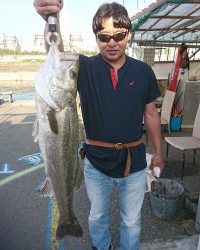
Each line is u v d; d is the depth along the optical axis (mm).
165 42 10266
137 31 9141
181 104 9539
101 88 2748
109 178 3018
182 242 3838
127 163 2873
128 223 3111
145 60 10656
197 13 7203
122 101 2752
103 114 2775
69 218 2510
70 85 2217
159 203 4297
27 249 3830
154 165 3236
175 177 5996
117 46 2615
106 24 2557
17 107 14516
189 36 10180
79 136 2420
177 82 9516
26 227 4293
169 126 8797
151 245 3801
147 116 3055
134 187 2992
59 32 2252
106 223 3258
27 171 6496
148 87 2881
